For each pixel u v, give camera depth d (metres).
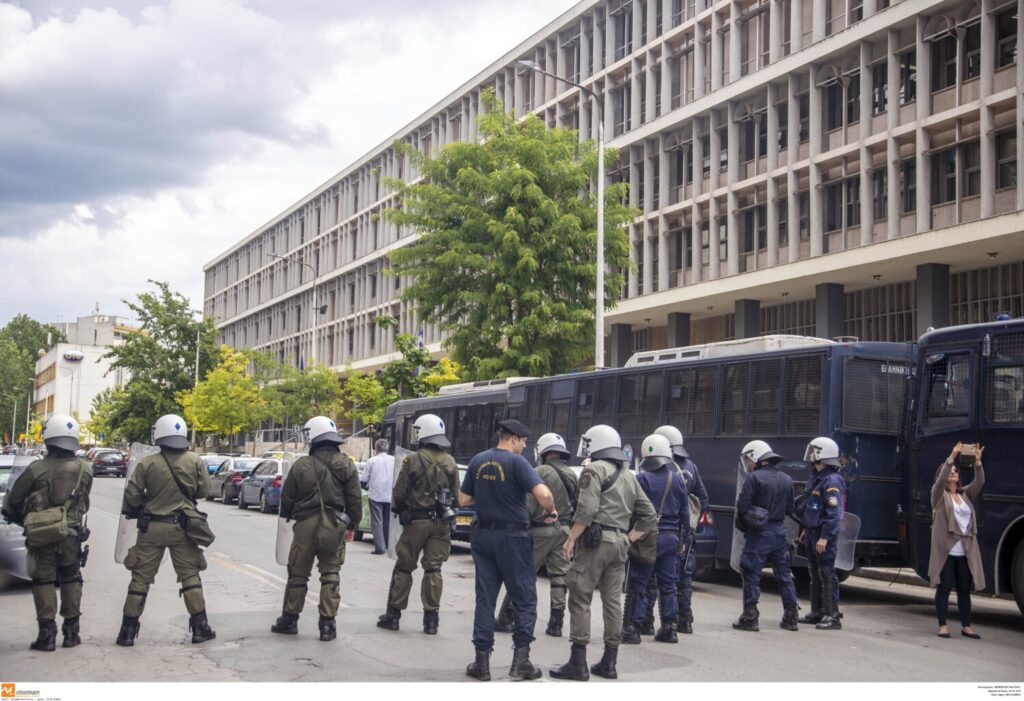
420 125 61.28
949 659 9.91
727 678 8.63
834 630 11.62
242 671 8.48
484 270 28.62
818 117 33.03
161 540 9.56
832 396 14.16
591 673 8.56
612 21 44.19
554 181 29.03
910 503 13.24
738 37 36.72
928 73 28.81
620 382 18.47
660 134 40.75
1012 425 11.98
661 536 10.44
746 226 36.59
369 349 67.50
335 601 10.00
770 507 11.37
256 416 64.06
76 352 142.88
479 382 23.86
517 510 8.23
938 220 28.58
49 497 9.30
